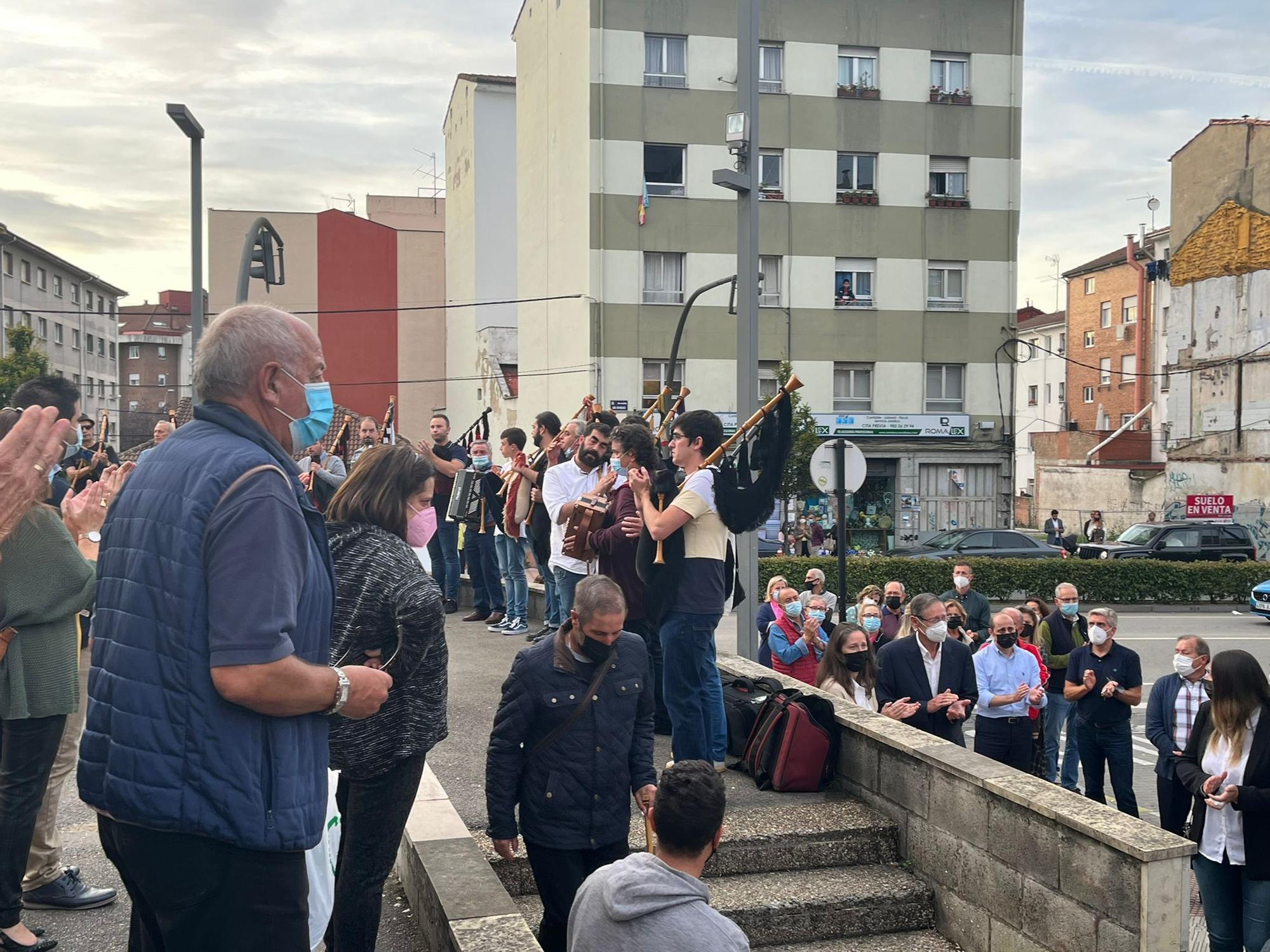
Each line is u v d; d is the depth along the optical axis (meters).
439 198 60.12
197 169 14.66
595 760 4.34
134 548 2.29
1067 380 55.59
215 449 2.34
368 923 3.64
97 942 4.01
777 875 5.70
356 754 3.56
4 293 57.06
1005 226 34.03
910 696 7.50
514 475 9.55
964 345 33.88
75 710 3.71
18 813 3.62
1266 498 32.66
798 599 9.17
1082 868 4.66
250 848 2.26
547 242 36.03
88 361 71.56
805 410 28.94
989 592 24.41
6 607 3.55
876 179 33.47
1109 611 8.80
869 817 6.02
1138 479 39.19
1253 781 5.49
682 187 32.16
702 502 5.63
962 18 33.69
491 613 11.66
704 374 32.16
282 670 2.21
